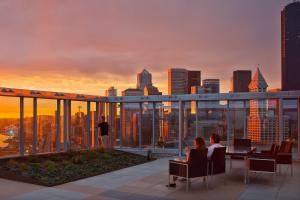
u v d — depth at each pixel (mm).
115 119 15164
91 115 14438
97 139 14617
